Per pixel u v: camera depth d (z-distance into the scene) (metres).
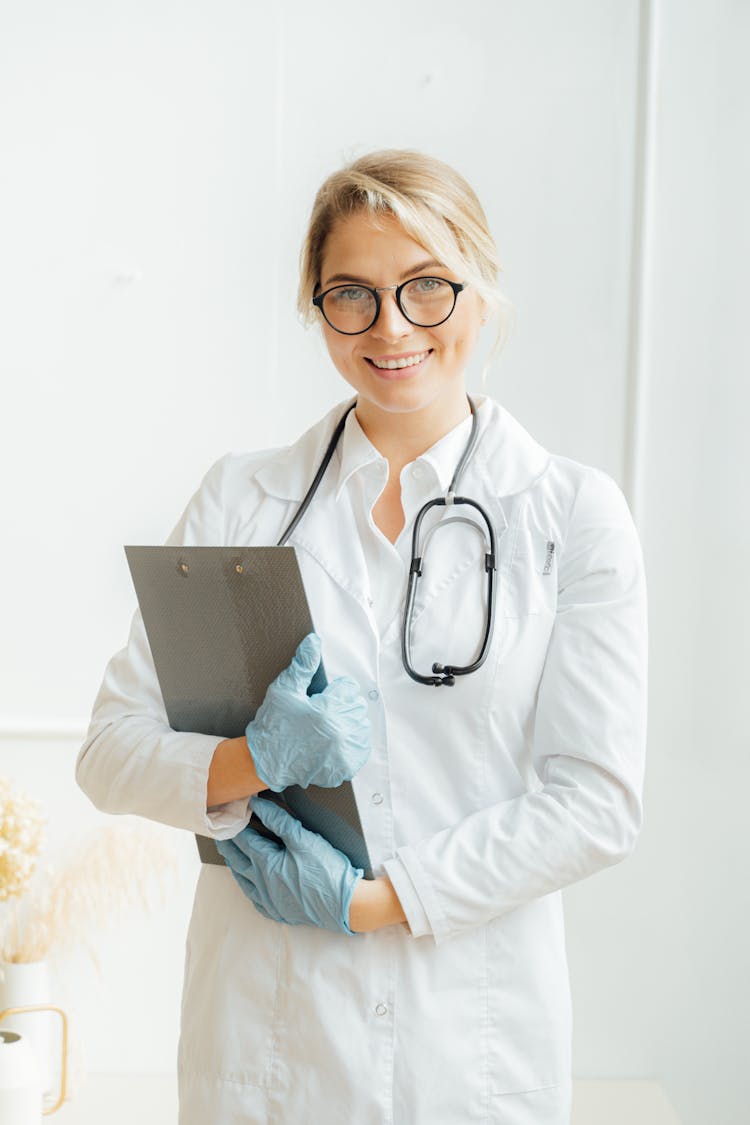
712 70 2.26
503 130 2.28
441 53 2.28
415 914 1.13
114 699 1.31
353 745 1.12
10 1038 1.78
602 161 2.28
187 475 2.32
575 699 1.18
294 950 1.18
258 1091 1.17
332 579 1.26
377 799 1.20
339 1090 1.15
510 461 1.28
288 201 2.29
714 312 2.28
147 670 1.31
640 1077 2.29
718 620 2.28
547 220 2.29
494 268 1.26
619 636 1.19
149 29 2.28
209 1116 1.19
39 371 2.31
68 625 2.31
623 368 2.29
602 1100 2.17
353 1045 1.16
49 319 2.30
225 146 2.29
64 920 2.10
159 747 1.21
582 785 1.16
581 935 2.29
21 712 2.31
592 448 2.30
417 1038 1.16
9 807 1.93
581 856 1.14
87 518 2.31
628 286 2.29
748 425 2.28
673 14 2.26
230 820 1.18
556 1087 1.20
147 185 2.29
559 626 1.22
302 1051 1.17
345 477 1.28
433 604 1.23
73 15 2.28
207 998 1.22
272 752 1.12
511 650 1.21
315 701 1.12
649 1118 2.11
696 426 2.29
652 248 2.27
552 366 2.29
